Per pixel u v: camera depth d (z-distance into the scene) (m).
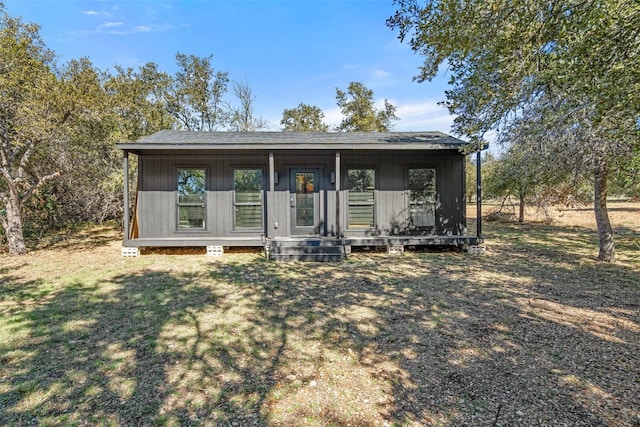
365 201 9.46
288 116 30.61
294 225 9.48
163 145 8.21
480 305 4.72
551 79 4.15
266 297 5.17
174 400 2.60
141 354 3.34
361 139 9.45
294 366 3.11
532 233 12.15
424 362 3.17
